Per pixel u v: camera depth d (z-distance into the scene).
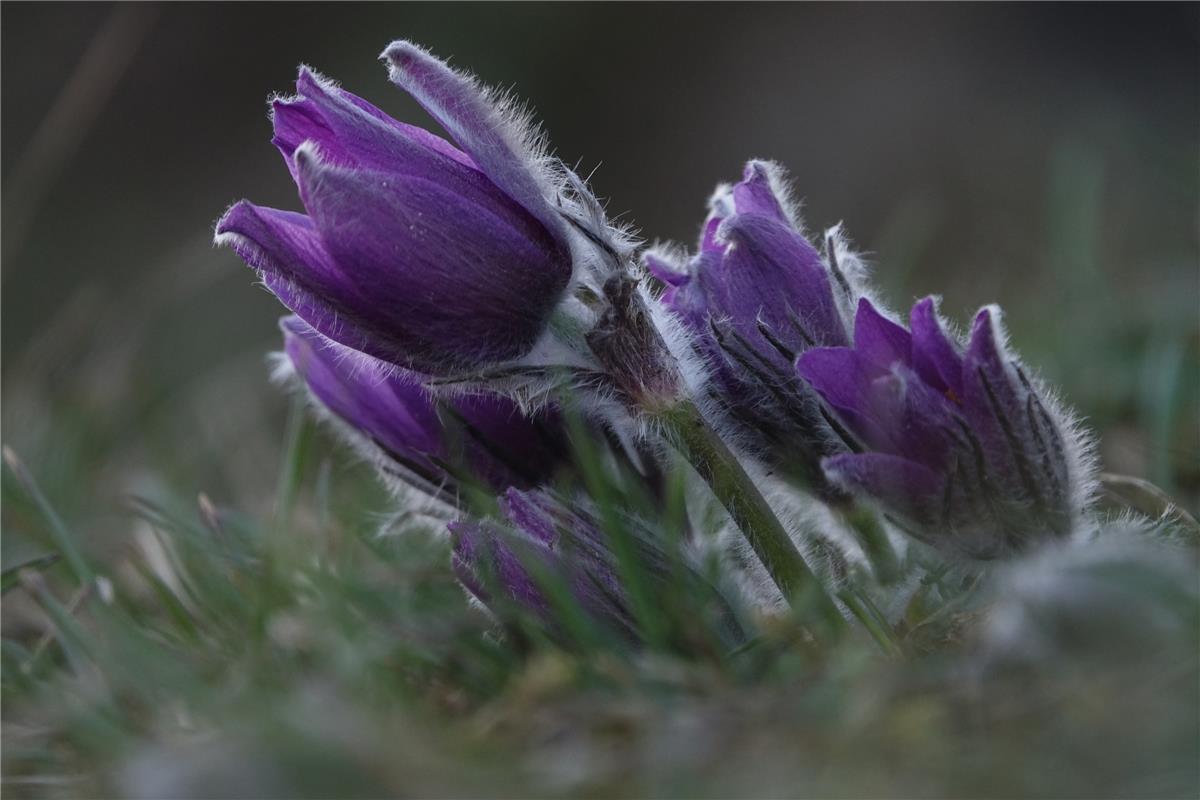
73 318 0.72
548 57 1.29
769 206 0.44
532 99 1.28
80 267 1.14
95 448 0.57
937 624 0.41
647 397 0.43
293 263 0.42
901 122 1.22
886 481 0.42
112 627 0.42
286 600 0.45
